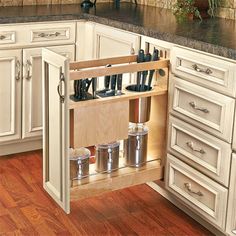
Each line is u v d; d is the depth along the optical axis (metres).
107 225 2.76
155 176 2.88
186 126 2.67
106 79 2.65
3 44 3.31
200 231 2.73
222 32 2.84
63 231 2.69
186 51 2.61
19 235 2.64
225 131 2.43
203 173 2.62
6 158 3.55
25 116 3.53
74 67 2.61
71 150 2.71
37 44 3.43
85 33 3.59
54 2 3.97
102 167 2.74
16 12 3.50
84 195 2.64
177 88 2.70
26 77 3.45
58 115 2.50
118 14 3.51
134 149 2.81
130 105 2.78
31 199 3.00
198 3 3.35
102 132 2.60
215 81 2.45
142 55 2.74
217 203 2.54
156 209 2.93
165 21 3.21
